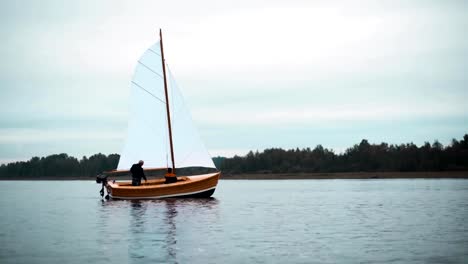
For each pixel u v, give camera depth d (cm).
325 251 1830
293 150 18450
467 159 14688
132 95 4591
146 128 4612
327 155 17412
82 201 4709
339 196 5222
